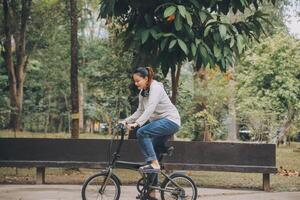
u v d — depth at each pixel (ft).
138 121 19.76
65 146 28.96
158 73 35.99
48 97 93.76
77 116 33.83
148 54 25.21
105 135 68.03
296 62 51.21
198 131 48.85
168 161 28.45
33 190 26.63
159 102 20.38
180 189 21.29
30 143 29.01
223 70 24.94
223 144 28.48
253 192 27.50
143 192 20.92
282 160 46.80
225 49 24.61
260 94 52.03
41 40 82.23
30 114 89.15
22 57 77.56
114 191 20.93
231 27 24.45
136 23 25.36
